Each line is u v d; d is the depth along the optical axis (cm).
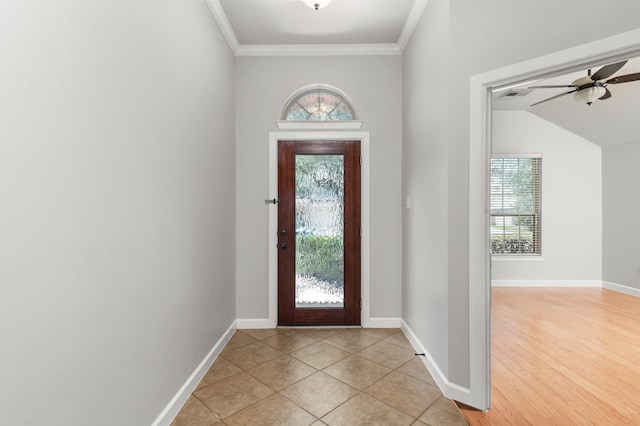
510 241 534
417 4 253
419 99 264
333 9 268
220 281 271
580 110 466
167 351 177
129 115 141
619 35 148
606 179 516
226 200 291
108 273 127
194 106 216
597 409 193
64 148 105
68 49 106
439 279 219
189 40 207
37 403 95
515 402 200
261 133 329
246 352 268
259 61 329
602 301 439
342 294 336
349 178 331
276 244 330
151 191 160
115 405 132
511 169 535
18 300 89
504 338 307
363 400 200
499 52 184
